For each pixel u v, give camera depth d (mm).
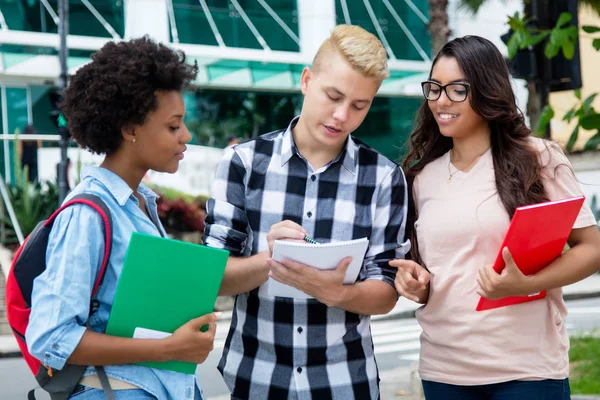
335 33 2609
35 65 18859
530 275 2693
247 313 2740
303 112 2736
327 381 2674
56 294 2010
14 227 13078
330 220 2732
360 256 2471
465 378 2811
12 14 19234
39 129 19281
